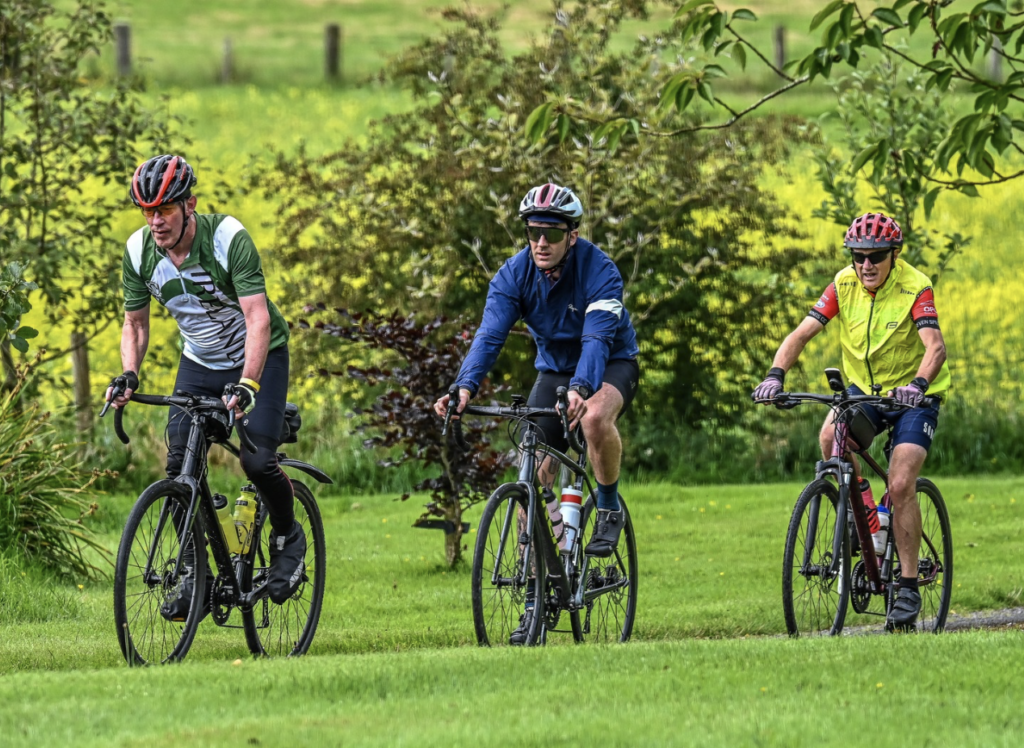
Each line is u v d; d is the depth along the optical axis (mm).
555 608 24359
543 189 23641
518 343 55188
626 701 17031
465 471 38188
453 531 38562
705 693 17406
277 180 56750
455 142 53625
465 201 52875
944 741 14867
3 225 49438
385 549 41969
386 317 37344
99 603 32750
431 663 19344
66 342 64500
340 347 55062
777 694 17359
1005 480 53406
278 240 57531
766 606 31609
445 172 51281
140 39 169500
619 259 54281
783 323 58688
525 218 23656
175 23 184125
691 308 56281
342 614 31312
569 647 21047
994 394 61719
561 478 25484
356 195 54656
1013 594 33750
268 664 19844
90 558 38531
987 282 85875
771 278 56344
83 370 52719
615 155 51156
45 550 35719
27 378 42875
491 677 18516
